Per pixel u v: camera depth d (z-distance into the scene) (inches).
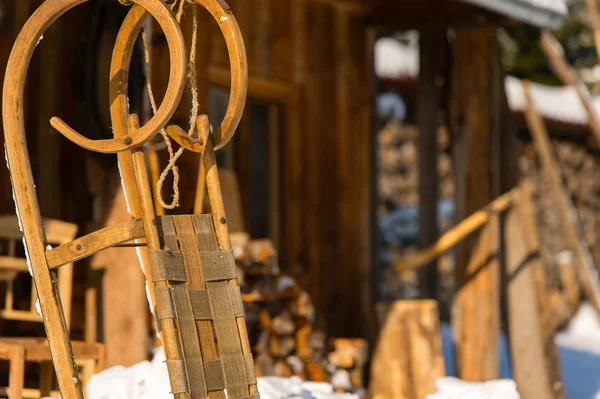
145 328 264.4
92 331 268.5
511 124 410.9
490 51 406.9
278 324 329.1
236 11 376.8
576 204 818.8
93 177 283.4
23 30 160.7
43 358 224.1
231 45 164.9
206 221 165.0
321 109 418.9
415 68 735.7
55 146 289.3
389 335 349.1
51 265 156.6
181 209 291.0
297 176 406.9
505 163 406.9
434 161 452.8
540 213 762.8
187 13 321.1
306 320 341.7
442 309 707.4
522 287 390.0
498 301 392.5
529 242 395.2
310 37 415.5
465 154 405.7
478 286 394.0
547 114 749.3
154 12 154.9
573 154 816.9
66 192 286.7
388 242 700.7
